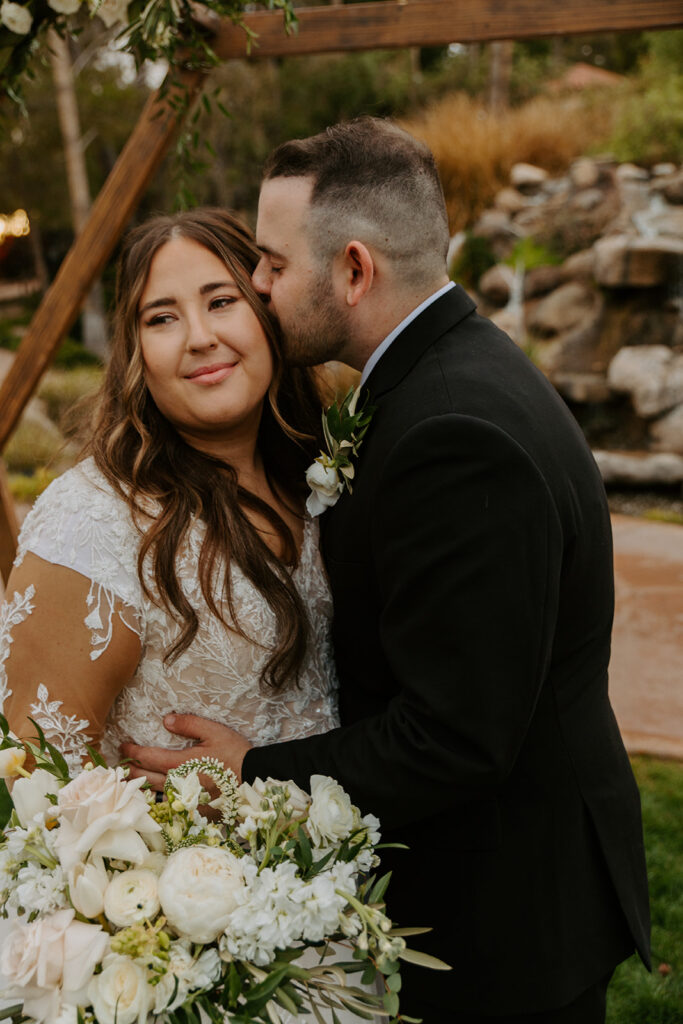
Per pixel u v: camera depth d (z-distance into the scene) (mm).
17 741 1288
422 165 1581
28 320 16344
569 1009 1601
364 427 1560
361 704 1740
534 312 8680
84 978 1095
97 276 3209
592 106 10664
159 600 1499
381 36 2750
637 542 6305
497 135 9688
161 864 1212
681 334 8023
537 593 1351
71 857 1138
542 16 2619
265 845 1246
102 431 1646
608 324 8273
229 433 1728
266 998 1127
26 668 1458
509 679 1341
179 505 1558
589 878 1596
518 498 1348
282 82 15031
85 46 14930
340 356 1674
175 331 1612
